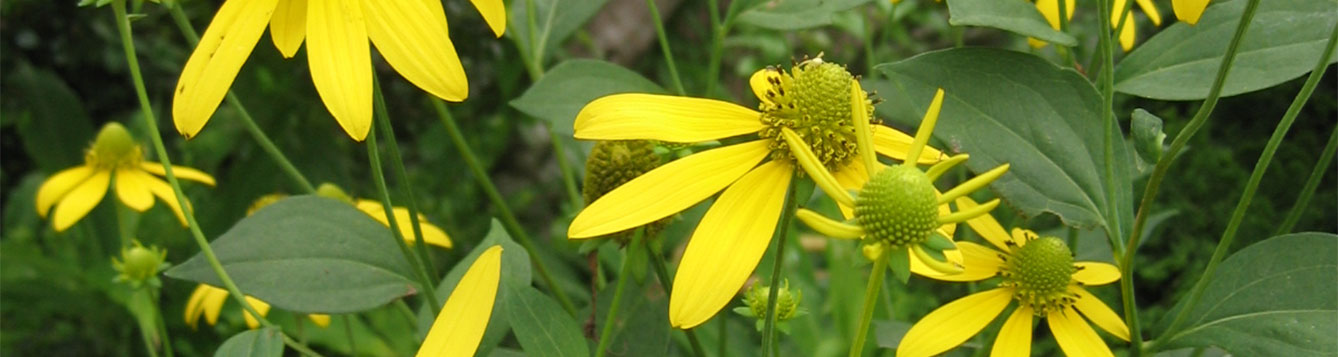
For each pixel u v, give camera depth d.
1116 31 0.50
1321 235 0.46
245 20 0.42
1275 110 0.77
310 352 0.49
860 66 1.06
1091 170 0.47
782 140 0.43
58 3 1.05
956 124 0.47
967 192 0.38
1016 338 0.49
